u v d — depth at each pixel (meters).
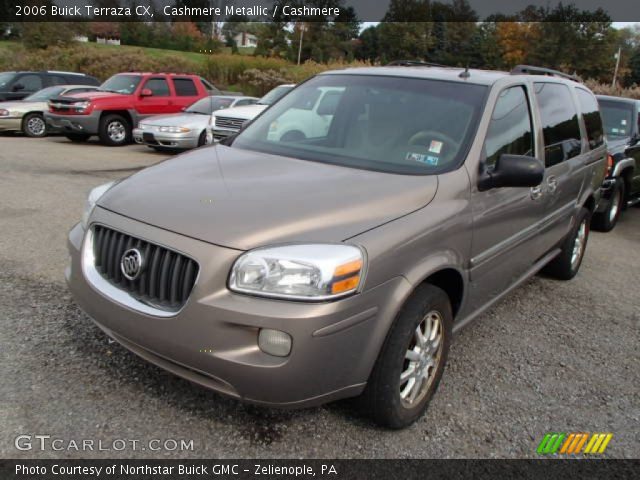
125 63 29.34
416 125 3.51
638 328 4.55
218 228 2.52
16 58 29.16
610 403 3.38
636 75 70.25
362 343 2.54
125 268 2.67
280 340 2.37
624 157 7.73
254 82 31.97
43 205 6.97
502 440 2.94
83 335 3.57
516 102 3.95
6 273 4.54
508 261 3.81
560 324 4.51
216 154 3.57
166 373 3.21
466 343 4.02
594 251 6.83
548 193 4.25
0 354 3.28
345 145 3.52
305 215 2.60
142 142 12.82
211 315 2.41
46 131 15.54
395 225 2.71
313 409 3.03
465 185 3.18
